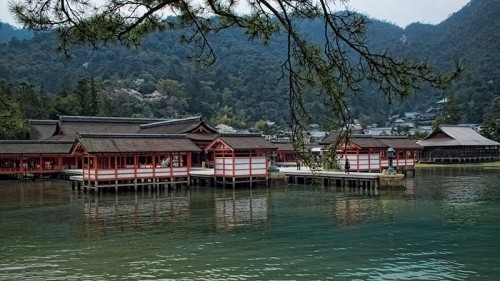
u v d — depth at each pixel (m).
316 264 18.62
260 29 8.63
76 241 23.08
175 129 66.31
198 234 24.53
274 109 151.38
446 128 96.44
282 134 110.69
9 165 62.03
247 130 126.56
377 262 18.84
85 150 41.81
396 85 6.99
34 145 62.31
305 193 42.50
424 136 108.94
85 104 101.81
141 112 128.25
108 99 115.44
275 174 49.62
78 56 177.62
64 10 7.43
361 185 46.00
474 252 20.23
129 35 8.31
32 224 27.81
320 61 7.68
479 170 73.06
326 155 8.28
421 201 36.22
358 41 7.18
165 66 173.50
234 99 159.38
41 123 77.19
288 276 17.11
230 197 40.19
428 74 6.79
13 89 99.00
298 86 8.01
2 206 35.59
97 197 40.66
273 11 7.55
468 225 26.09
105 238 23.72
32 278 17.03
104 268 18.30
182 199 39.16
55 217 30.34
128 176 44.41
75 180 46.38
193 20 8.47
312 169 8.41
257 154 48.25
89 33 7.71
